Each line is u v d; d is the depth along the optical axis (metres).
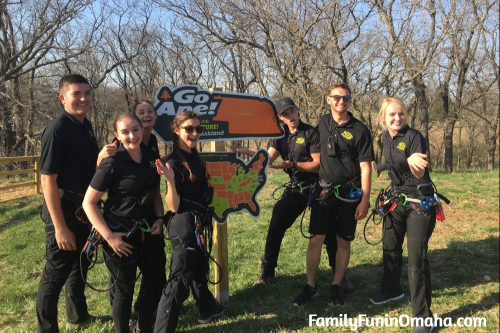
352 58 13.70
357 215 3.44
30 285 4.23
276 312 3.50
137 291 3.98
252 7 13.50
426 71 14.59
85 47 19.33
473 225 5.91
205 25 15.20
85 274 3.22
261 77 14.49
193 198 2.97
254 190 3.64
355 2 12.79
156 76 21.98
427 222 3.14
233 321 3.37
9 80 19.06
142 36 20.97
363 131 3.40
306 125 3.78
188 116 2.90
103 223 2.62
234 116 3.59
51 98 19.61
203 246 2.93
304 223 6.20
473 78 20.16
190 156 3.01
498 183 9.03
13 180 12.99
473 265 4.33
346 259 3.63
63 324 3.39
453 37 16.25
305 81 12.95
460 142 25.77
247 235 5.74
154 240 2.95
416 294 3.11
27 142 18.73
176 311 2.75
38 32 18.62
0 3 17.56
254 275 4.32
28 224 6.95
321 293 3.84
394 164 3.26
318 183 3.58
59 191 2.73
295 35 12.63
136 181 2.71
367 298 3.72
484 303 3.51
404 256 4.70
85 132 2.87
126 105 25.27
